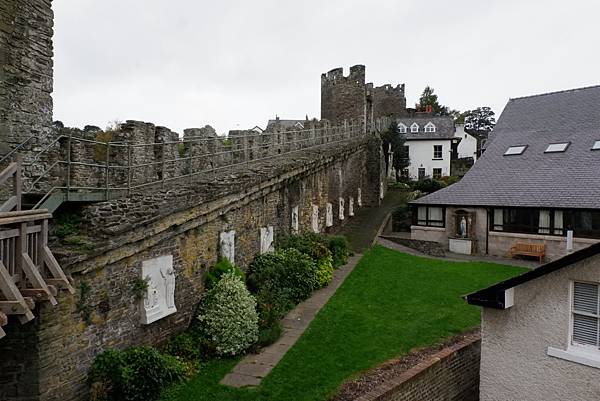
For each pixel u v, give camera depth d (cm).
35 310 734
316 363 1055
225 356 1080
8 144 858
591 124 2589
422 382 1009
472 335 1251
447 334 1251
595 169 2294
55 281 689
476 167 2714
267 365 1041
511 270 2002
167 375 917
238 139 1662
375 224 2708
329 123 2769
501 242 2380
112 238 867
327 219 2358
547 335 816
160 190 1118
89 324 838
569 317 790
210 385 944
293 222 1861
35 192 840
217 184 1262
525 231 2331
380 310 1416
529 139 2733
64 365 786
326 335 1211
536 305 830
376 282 1705
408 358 1102
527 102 3020
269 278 1441
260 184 1523
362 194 3133
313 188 2133
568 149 2506
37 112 920
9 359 739
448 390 1091
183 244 1123
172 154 1275
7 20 847
